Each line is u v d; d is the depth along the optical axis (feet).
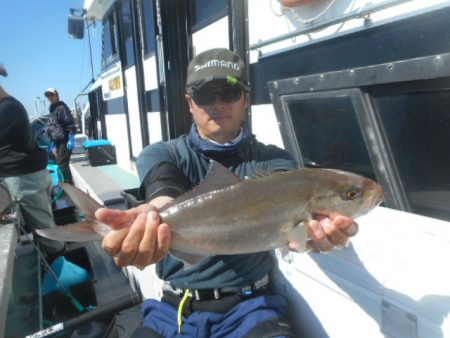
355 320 2.64
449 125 2.63
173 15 6.94
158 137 8.41
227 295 2.99
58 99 13.26
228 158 3.13
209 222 2.28
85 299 5.18
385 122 3.07
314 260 2.95
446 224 2.66
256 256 3.06
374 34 2.97
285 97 3.91
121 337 4.50
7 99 5.85
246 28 4.53
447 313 2.06
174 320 3.05
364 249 2.69
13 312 4.75
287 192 2.28
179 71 7.09
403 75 2.71
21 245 6.47
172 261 3.07
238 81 2.94
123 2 9.83
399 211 2.99
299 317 3.18
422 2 2.60
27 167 6.03
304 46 3.65
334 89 3.31
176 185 2.71
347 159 3.48
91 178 10.39
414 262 2.40
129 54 9.96
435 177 2.80
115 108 12.48
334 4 3.26
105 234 2.12
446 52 2.49
